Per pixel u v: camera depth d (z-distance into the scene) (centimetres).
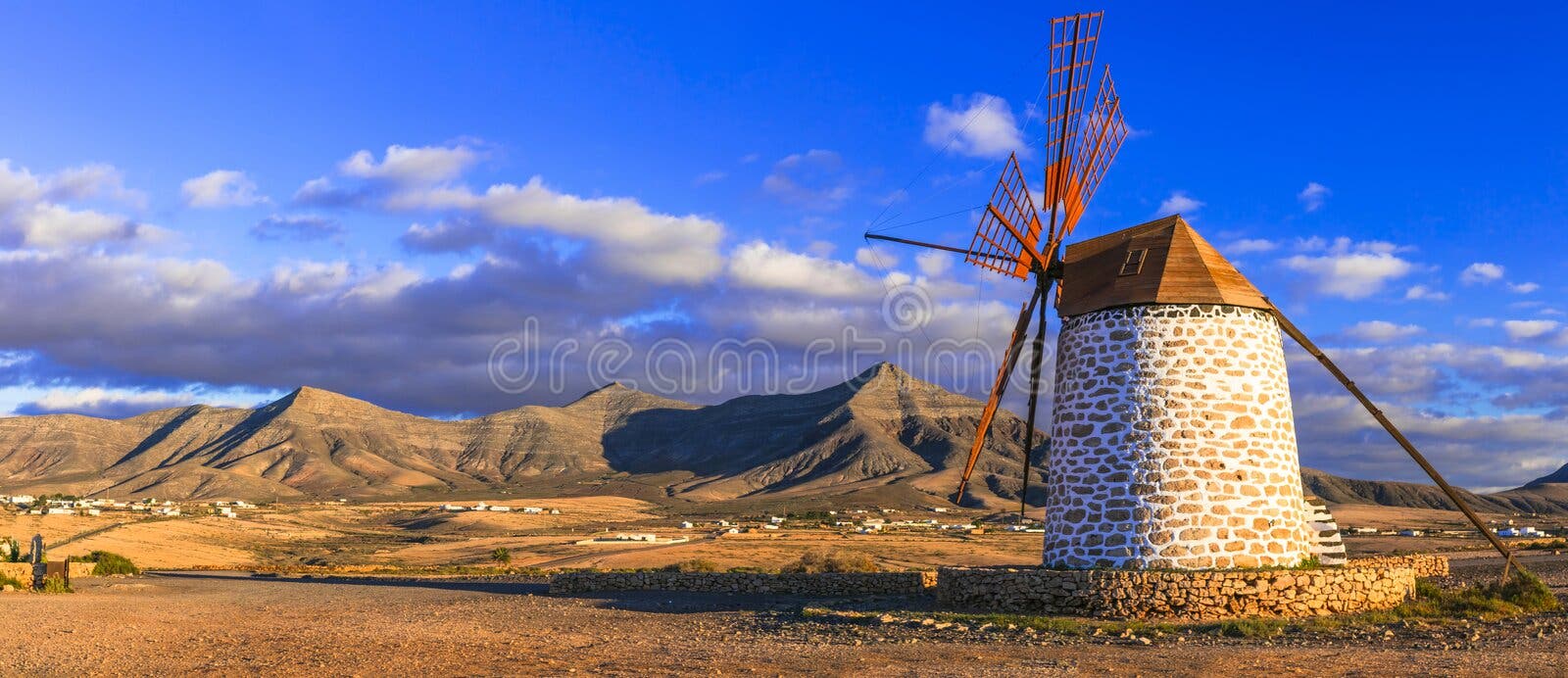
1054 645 1875
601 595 3184
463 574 4888
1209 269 2539
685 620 2438
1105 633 1981
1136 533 2416
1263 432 2467
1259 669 1578
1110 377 2517
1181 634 1975
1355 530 12288
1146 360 2481
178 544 10719
